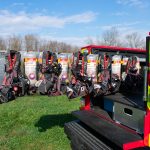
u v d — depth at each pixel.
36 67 3.59
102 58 3.56
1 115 5.24
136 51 4.32
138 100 3.09
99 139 3.08
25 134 4.22
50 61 3.63
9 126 4.61
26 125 4.67
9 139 4.00
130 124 2.79
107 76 3.57
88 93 3.44
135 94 3.64
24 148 3.68
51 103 6.34
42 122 4.79
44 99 6.82
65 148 3.65
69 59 3.87
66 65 3.82
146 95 2.37
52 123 4.72
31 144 3.82
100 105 3.83
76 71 3.41
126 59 4.03
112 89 3.59
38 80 3.62
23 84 4.12
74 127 3.64
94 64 3.41
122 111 2.96
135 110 2.70
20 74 4.36
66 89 3.51
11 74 4.48
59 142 3.85
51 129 4.39
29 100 6.66
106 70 3.58
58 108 5.82
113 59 3.75
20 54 4.41
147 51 2.34
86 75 3.39
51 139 3.97
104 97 3.46
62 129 4.36
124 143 2.35
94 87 3.39
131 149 2.41
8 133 4.27
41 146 3.74
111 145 2.86
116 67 3.76
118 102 3.04
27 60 3.57
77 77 3.40
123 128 2.82
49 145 3.77
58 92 3.70
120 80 3.75
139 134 2.58
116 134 2.61
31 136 4.11
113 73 3.73
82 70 3.40
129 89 3.93
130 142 2.37
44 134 4.18
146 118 2.37
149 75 2.33
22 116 5.18
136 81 4.02
